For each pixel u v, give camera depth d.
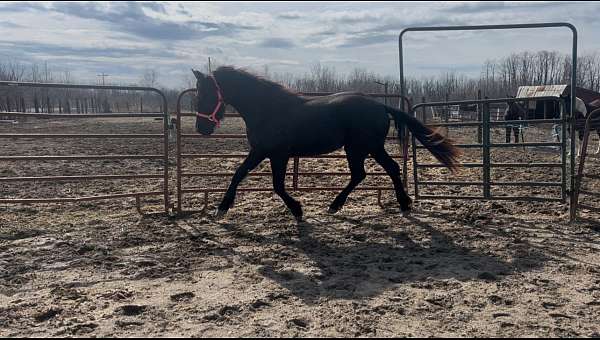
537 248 5.71
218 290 4.54
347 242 6.02
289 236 6.27
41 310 4.06
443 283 4.69
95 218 7.16
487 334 3.68
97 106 45.78
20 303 4.22
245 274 4.94
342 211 7.55
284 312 4.07
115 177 7.11
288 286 4.63
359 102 6.45
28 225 6.75
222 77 6.49
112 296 4.37
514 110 16.83
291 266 5.18
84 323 3.84
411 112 7.88
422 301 4.28
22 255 5.52
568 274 4.91
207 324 3.85
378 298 4.36
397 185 7.16
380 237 6.21
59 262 5.32
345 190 6.81
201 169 11.75
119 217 7.21
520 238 6.09
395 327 3.80
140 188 9.35
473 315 4.00
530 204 7.94
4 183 9.72
